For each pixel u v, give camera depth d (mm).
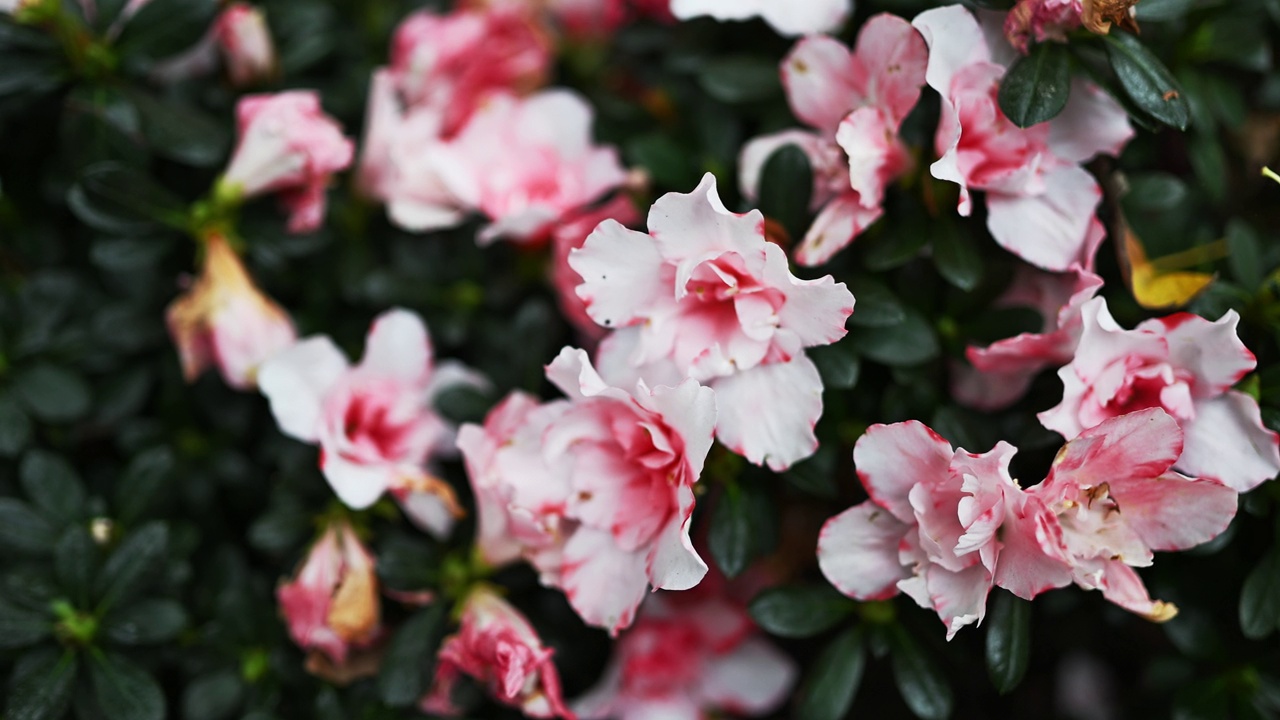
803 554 612
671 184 603
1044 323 548
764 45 611
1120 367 518
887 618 556
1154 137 568
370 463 564
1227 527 511
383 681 559
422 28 638
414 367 582
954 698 638
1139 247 563
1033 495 496
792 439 522
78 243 622
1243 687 558
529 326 595
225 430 619
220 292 589
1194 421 519
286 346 577
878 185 530
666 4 645
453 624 568
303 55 635
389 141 619
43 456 579
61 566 560
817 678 557
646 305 520
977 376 555
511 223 592
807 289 503
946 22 520
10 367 591
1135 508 511
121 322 603
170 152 586
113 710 553
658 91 654
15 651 565
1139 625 599
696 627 625
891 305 537
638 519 528
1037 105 519
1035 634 610
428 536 587
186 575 584
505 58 648
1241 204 610
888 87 528
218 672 583
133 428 613
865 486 516
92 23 591
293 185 601
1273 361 544
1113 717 629
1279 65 591
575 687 611
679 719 615
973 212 552
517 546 559
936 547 509
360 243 633
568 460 534
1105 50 525
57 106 617
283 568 596
